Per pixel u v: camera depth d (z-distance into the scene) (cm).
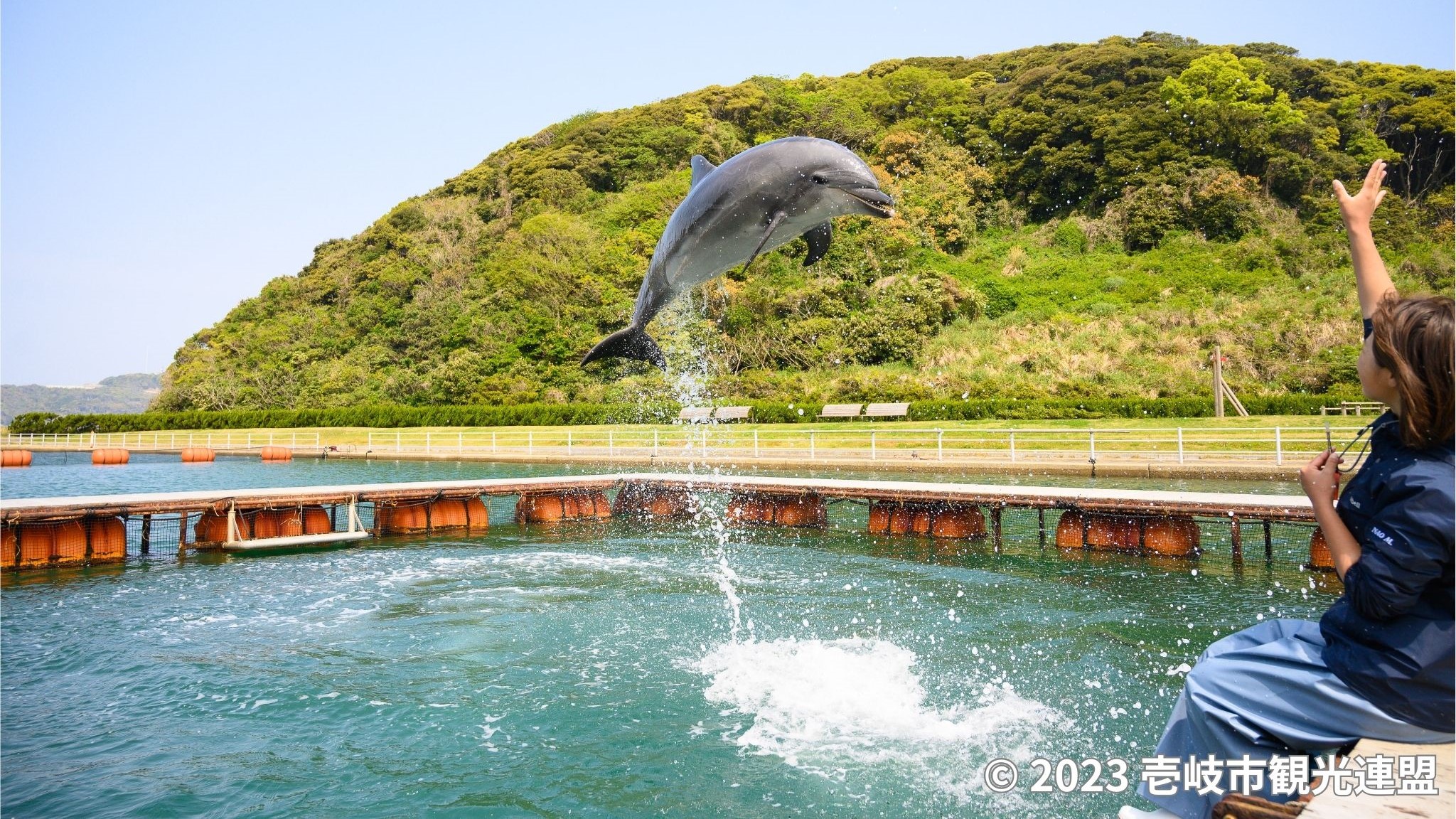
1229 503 1291
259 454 4341
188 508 1504
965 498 1527
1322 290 3988
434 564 1389
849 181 644
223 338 7106
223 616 1061
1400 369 232
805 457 2716
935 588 1167
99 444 5178
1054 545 1474
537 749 668
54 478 3089
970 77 6812
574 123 8275
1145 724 695
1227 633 927
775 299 4375
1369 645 249
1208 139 5156
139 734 699
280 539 1557
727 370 4166
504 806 578
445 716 734
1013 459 2441
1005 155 5700
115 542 1453
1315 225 4719
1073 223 5138
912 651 892
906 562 1361
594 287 5331
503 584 1233
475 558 1443
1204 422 2711
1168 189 4916
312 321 6819
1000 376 3697
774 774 620
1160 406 2969
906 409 3253
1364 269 278
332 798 590
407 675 837
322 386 5684
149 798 589
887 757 645
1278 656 273
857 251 4725
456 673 844
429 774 627
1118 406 3012
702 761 643
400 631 986
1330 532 256
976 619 1004
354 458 3969
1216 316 3959
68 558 1406
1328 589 1120
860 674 823
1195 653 859
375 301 6525
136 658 889
